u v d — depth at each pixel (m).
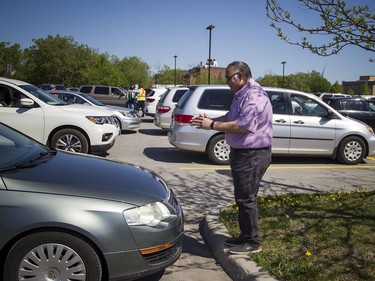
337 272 3.43
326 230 4.36
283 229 4.45
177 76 63.72
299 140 8.93
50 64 58.94
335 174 8.23
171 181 7.29
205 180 7.42
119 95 23.34
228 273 3.78
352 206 5.18
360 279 3.32
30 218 2.87
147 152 10.46
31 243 2.91
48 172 3.36
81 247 2.95
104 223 2.98
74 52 60.66
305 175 8.09
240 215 3.82
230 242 3.99
